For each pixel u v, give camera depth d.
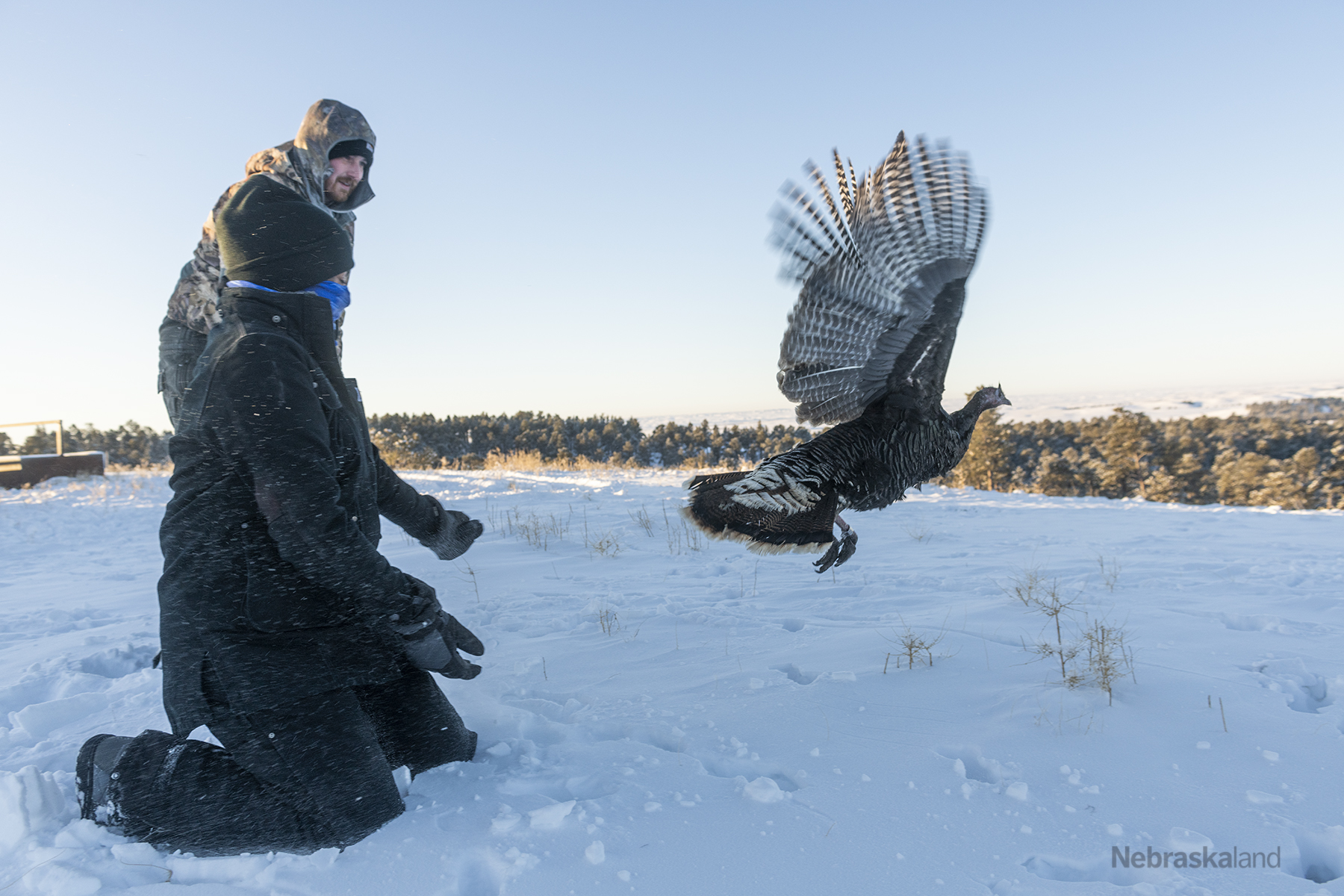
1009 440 50.78
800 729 2.96
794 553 3.34
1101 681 3.25
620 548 7.76
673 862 2.02
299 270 2.33
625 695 3.42
